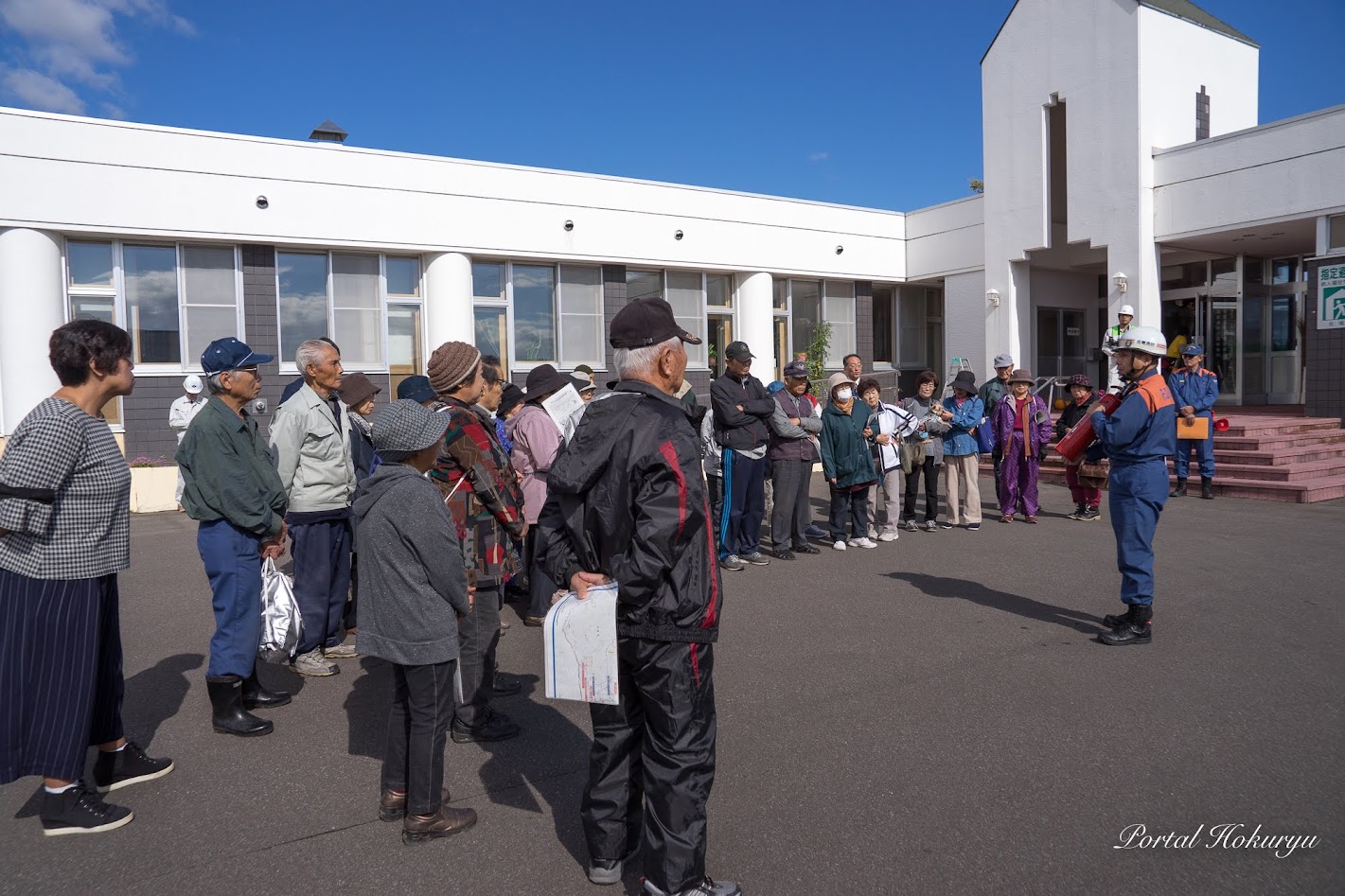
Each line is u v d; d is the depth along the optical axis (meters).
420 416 3.32
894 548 8.92
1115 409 5.59
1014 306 17.55
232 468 4.28
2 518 3.25
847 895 2.96
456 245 16.02
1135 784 3.69
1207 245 15.95
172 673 5.46
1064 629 5.95
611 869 3.05
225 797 3.76
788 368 8.90
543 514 3.00
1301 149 13.50
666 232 18.28
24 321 12.81
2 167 12.56
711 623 2.82
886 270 21.28
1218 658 5.29
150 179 13.53
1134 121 15.18
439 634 3.27
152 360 14.00
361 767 4.05
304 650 5.30
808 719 4.47
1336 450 12.47
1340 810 3.45
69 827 3.42
